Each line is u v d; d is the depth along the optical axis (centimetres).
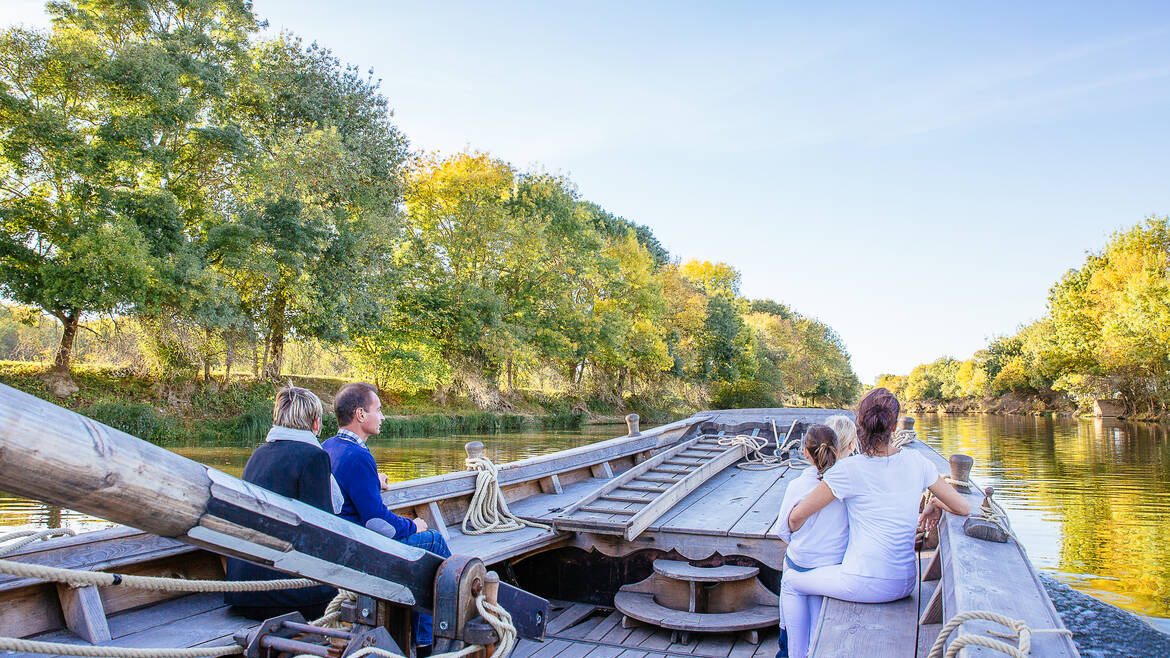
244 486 193
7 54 1992
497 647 266
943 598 279
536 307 3725
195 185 2330
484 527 532
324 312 2505
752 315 7775
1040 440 2961
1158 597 714
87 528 901
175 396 2258
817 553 353
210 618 326
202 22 2411
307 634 264
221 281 2212
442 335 3366
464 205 3422
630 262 4375
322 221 2464
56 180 2000
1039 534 1026
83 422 152
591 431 3022
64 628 313
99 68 2014
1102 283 4491
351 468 346
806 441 377
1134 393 4688
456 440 2419
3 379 2062
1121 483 1549
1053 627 210
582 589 543
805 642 347
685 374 4938
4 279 1927
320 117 2811
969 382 8944
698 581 458
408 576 249
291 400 317
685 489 616
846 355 10794
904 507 331
